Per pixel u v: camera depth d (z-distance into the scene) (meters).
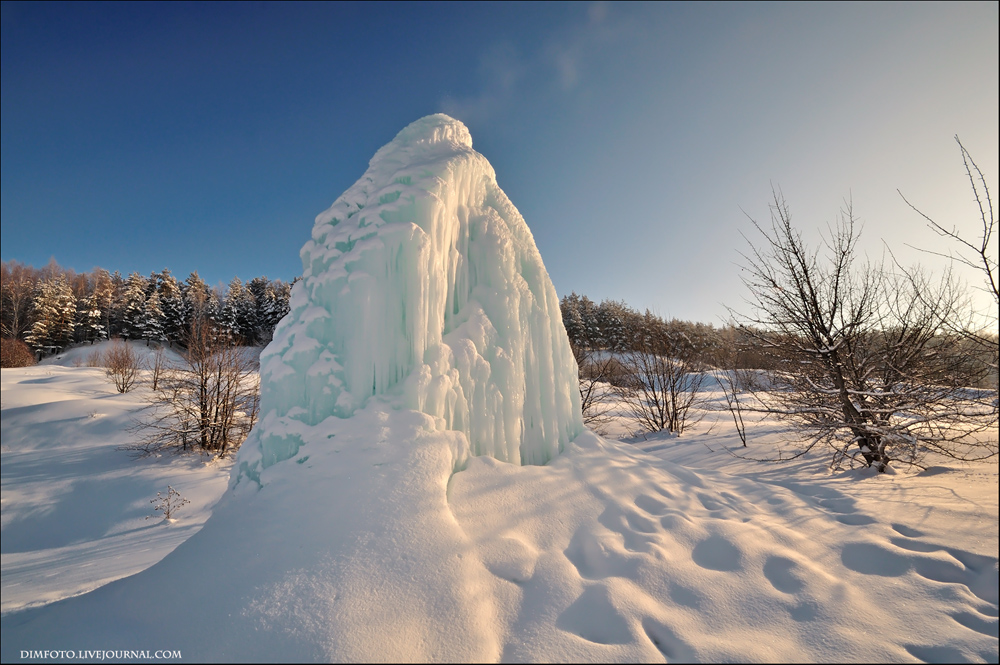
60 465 15.42
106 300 51.56
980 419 6.02
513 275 6.15
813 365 8.16
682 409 16.55
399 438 4.38
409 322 5.04
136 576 3.53
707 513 4.80
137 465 16.19
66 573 7.51
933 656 2.68
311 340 4.96
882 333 7.90
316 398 4.77
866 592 3.34
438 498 3.94
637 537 4.14
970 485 5.29
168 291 59.00
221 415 18.91
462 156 5.86
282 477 4.16
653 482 5.46
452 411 5.08
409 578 3.19
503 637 2.90
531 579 3.45
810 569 3.58
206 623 2.89
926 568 3.54
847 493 5.43
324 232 5.73
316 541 3.48
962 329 5.75
